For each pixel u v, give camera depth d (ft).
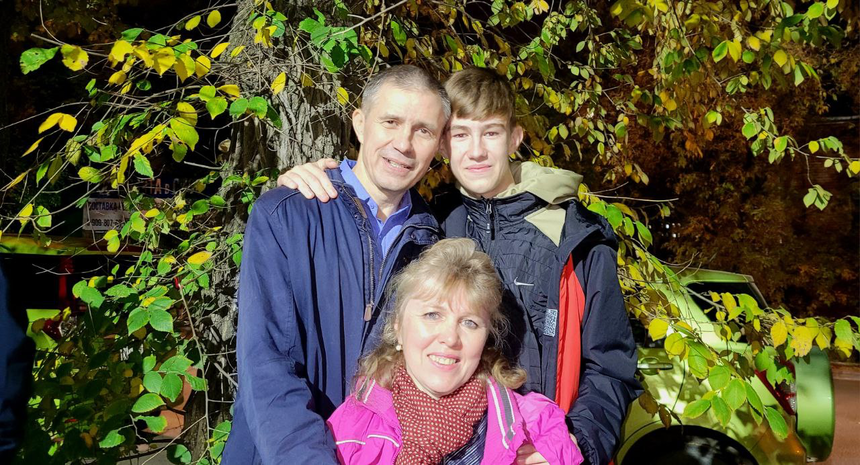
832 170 48.47
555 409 6.36
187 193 10.85
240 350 6.24
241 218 10.82
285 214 6.57
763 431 14.25
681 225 47.44
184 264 10.02
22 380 6.23
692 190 47.67
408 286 6.22
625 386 7.25
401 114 6.81
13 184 9.93
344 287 6.72
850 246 48.85
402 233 7.00
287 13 10.53
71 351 9.82
